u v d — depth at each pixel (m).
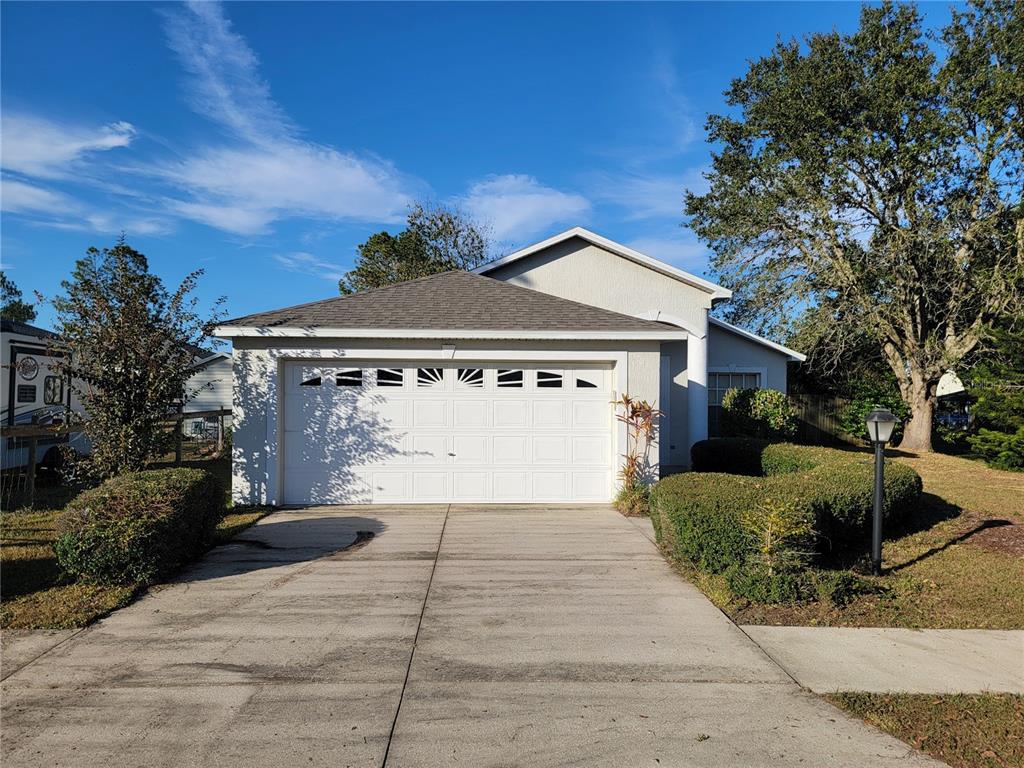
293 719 3.59
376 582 6.11
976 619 5.28
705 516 6.13
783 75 19.47
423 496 9.91
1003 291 15.66
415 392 9.93
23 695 3.86
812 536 6.12
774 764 3.21
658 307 15.08
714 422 17.75
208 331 9.47
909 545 7.61
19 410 12.08
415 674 4.17
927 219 16.83
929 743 3.42
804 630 5.00
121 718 3.59
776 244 20.02
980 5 16.75
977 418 18.78
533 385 10.04
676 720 3.62
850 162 18.55
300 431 9.80
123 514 5.89
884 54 17.83
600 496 10.05
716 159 21.23
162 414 9.42
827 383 21.58
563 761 3.22
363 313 10.10
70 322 9.01
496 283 11.75
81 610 5.21
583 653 4.53
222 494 7.71
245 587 5.94
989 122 16.58
